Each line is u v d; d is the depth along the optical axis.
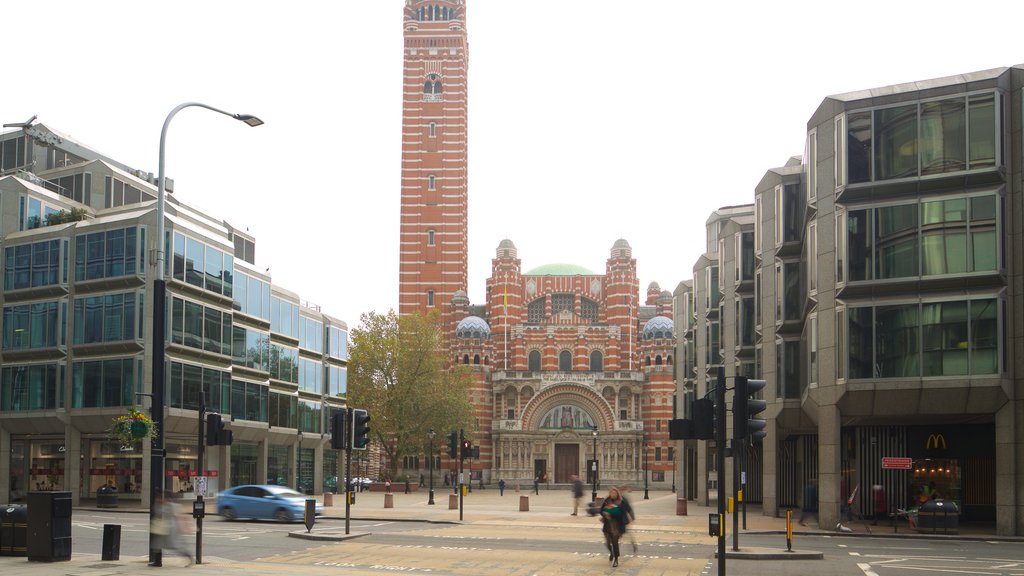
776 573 26.12
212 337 65.75
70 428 61.84
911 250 42.22
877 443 51.31
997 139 40.94
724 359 65.44
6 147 75.25
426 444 110.38
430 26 151.00
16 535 27.19
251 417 72.75
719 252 67.81
